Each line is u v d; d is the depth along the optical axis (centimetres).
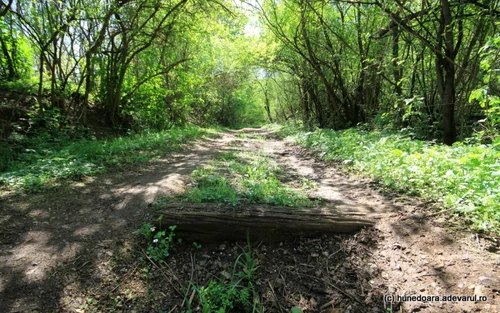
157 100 1448
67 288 265
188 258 319
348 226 344
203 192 425
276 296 271
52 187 489
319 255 318
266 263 311
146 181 546
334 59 1288
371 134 905
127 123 1276
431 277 263
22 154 651
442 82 790
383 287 268
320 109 1720
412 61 999
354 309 252
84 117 1015
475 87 807
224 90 2805
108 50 1098
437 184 411
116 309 254
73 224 366
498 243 282
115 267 295
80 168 587
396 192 445
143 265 302
